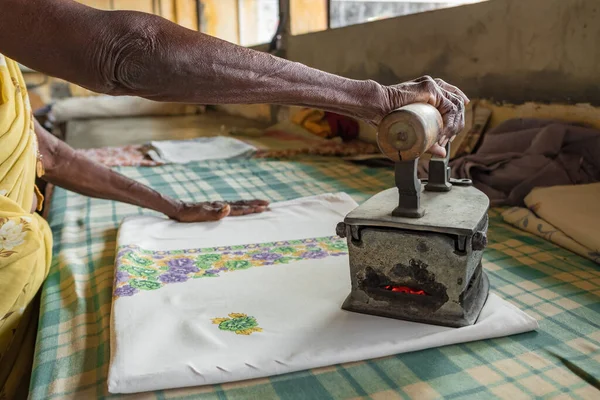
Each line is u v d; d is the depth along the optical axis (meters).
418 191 1.08
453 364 1.01
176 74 0.86
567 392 0.92
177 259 1.51
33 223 1.23
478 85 3.12
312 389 0.94
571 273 1.47
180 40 0.86
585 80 2.47
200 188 2.67
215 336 1.07
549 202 1.87
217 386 0.95
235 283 1.33
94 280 1.46
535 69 2.73
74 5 0.84
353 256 1.15
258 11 8.66
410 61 3.69
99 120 6.73
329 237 1.69
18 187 1.31
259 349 1.03
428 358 1.03
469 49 3.15
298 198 2.22
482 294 1.22
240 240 1.68
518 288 1.37
